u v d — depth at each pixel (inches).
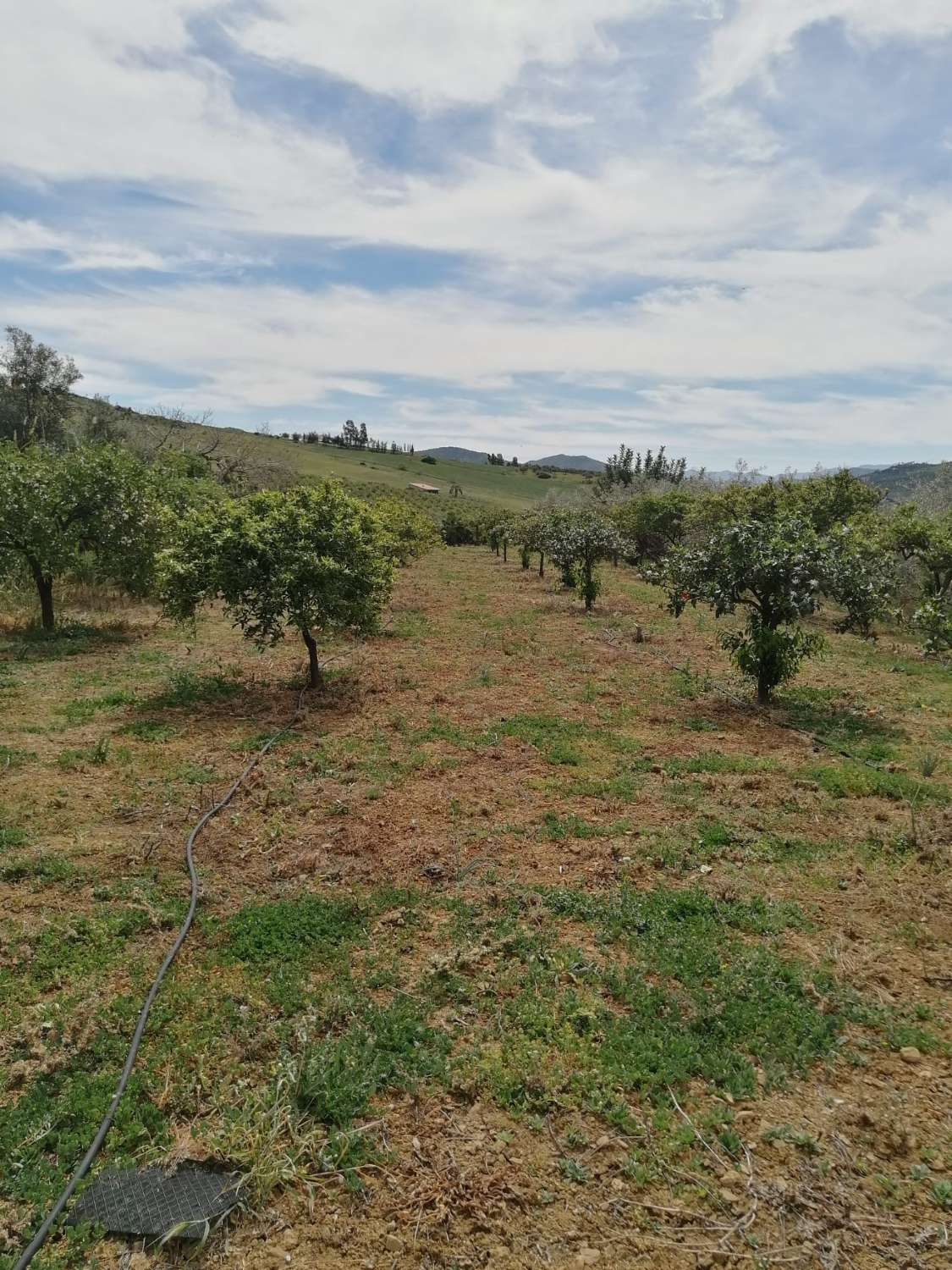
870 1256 98.3
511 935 166.7
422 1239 100.9
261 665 435.8
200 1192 106.5
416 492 2787.9
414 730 315.0
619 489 1809.8
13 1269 94.1
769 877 195.3
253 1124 116.8
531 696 374.3
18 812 224.1
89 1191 106.6
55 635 477.4
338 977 153.1
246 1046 133.5
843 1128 118.2
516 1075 127.3
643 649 497.7
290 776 263.4
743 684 404.5
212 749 287.4
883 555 384.2
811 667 454.0
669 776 266.7
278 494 380.2
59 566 475.2
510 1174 110.3
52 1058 129.8
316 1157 112.3
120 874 193.0
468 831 220.8
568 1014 141.9
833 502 756.6
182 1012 142.8
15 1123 117.3
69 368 1440.7
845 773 263.9
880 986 152.4
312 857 201.2
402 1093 125.0
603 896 185.3
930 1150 113.7
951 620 395.2
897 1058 133.3
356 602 374.9
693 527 937.5
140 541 498.6
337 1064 126.7
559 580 881.5
